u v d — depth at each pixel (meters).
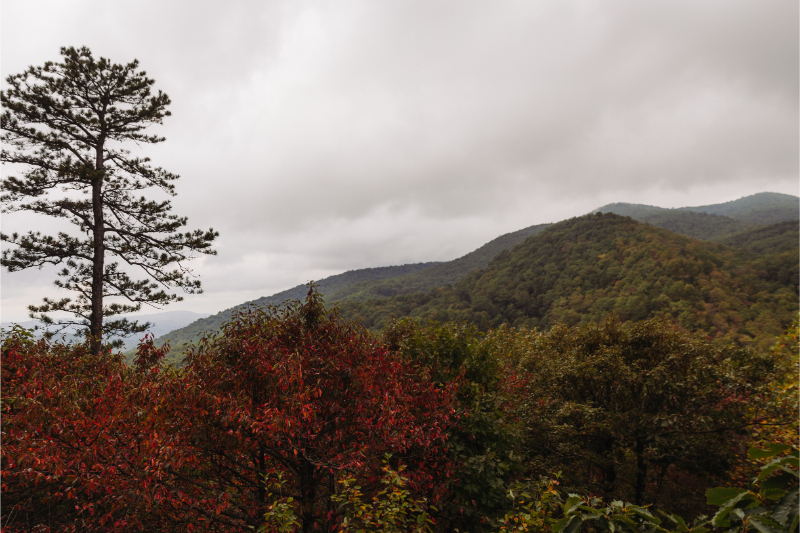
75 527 5.72
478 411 8.76
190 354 6.45
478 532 7.79
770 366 11.25
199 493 6.45
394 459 7.93
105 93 20.05
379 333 10.72
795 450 2.04
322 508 7.27
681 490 12.55
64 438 5.14
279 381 5.73
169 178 21.83
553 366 12.29
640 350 11.31
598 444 11.19
